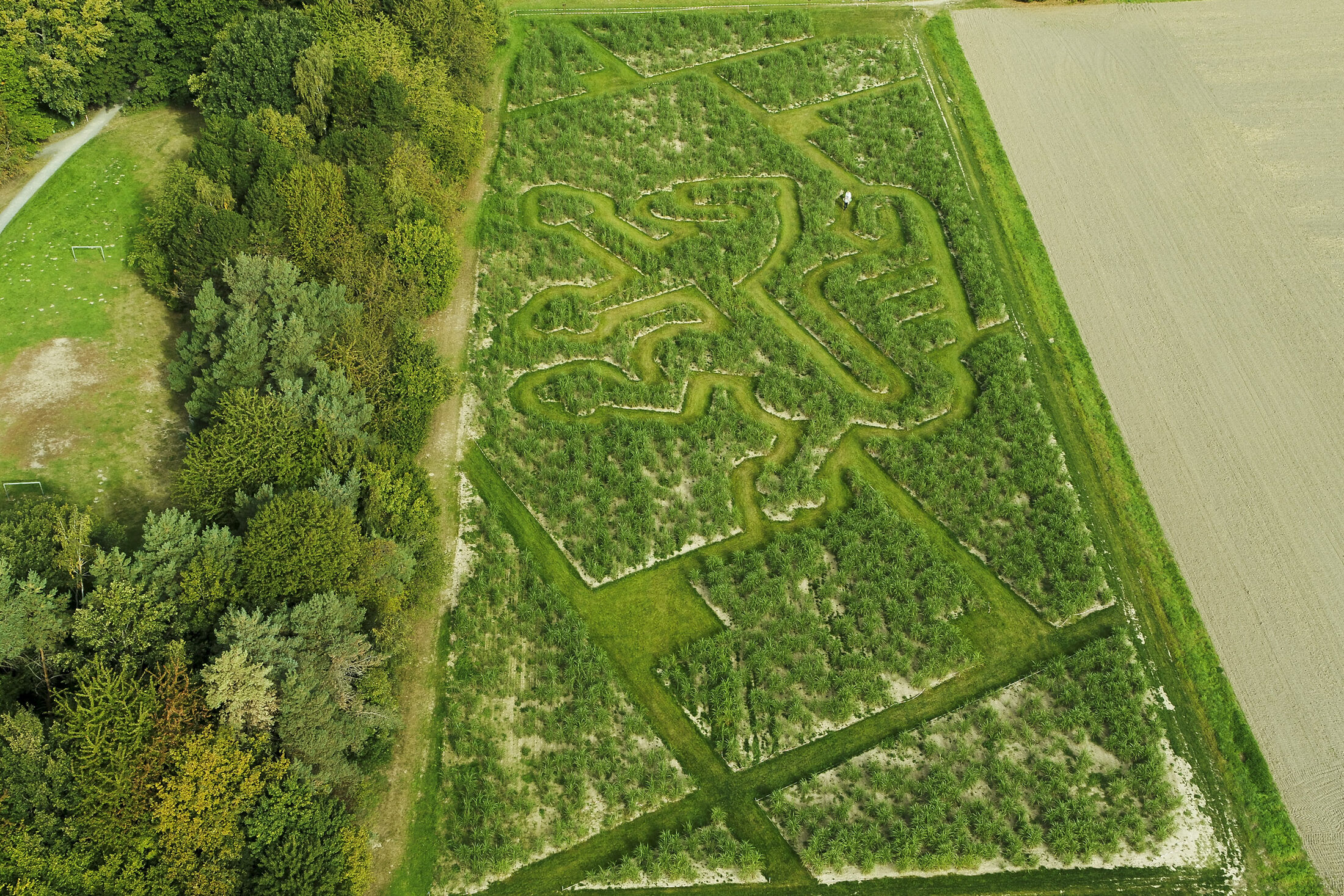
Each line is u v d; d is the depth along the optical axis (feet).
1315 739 210.79
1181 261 326.44
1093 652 224.12
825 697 219.20
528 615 232.12
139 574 194.08
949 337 297.94
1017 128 384.47
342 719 191.42
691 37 431.84
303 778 181.37
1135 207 347.56
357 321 262.06
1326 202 347.77
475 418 279.08
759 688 220.02
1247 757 208.64
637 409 281.33
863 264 319.88
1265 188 354.95
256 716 178.50
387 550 209.97
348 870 180.24
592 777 207.21
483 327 302.86
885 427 276.21
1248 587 237.86
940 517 254.27
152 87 380.37
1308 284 317.42
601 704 217.56
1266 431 273.33
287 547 198.39
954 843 194.29
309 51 319.88
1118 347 297.53
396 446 245.65
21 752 168.35
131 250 322.75
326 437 226.99
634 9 449.89
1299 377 288.10
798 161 361.92
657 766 207.21
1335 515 252.42
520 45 428.15
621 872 191.62
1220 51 424.05
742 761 208.74
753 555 243.40
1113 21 443.32
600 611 234.99
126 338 294.46
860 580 239.30
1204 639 227.40
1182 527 250.78
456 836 196.75
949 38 432.25
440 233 297.33
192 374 262.06
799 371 291.38
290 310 258.37
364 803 199.00
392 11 364.38
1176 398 282.36
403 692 218.38
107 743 167.02
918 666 224.74
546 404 283.18
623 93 399.44
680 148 373.20
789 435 274.57
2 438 264.52
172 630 190.49
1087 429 273.54
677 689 220.64
